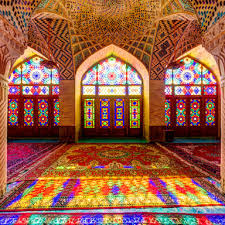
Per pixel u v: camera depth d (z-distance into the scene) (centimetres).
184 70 706
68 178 262
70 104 594
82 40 534
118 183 243
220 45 202
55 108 702
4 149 209
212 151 447
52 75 703
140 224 155
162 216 166
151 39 526
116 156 396
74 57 563
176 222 157
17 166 321
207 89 707
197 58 685
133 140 630
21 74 697
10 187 230
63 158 379
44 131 701
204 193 212
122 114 704
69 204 188
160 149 472
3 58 197
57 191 219
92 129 701
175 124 705
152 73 594
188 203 188
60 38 512
